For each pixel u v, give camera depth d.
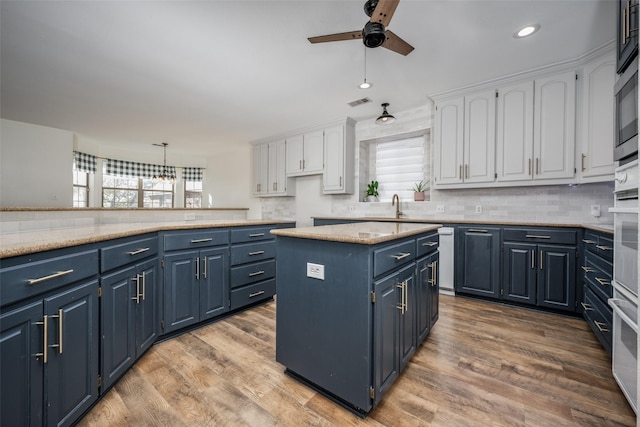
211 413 1.35
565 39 2.23
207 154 6.96
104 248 1.43
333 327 1.40
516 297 2.72
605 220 2.68
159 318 2.02
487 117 2.99
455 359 1.81
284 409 1.38
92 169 5.72
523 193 3.09
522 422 1.28
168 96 3.34
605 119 2.37
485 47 2.33
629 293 1.35
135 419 1.30
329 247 1.42
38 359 1.05
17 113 3.92
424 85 3.05
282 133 4.94
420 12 1.90
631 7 1.44
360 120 4.27
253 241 2.70
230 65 2.61
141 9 1.87
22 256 1.00
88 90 3.16
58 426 1.13
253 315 2.59
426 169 3.94
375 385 1.31
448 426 1.26
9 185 4.27
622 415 1.31
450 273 3.08
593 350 1.92
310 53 2.41
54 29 2.08
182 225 2.20
